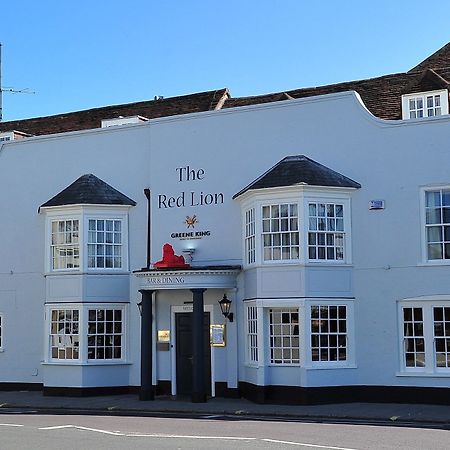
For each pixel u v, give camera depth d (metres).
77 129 27.78
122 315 22.48
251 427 14.62
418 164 18.97
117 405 19.44
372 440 12.56
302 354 18.81
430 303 18.61
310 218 19.16
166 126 22.30
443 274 18.52
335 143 19.89
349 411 17.17
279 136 20.62
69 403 20.23
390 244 19.09
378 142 19.41
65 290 22.36
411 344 18.80
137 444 12.19
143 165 22.70
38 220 23.95
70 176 23.67
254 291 19.62
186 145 21.95
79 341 22.00
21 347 23.80
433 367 18.45
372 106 21.92
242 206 20.64
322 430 14.03
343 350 19.19
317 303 18.98
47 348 22.52
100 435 13.43
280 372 19.23
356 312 19.25
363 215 19.41
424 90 21.00
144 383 20.58
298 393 18.86
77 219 22.38
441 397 18.28
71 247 22.47
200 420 16.11
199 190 21.64
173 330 21.72
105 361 22.12
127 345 22.38
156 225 22.19
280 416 16.94
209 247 21.34
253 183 20.02
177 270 19.98
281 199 19.31
